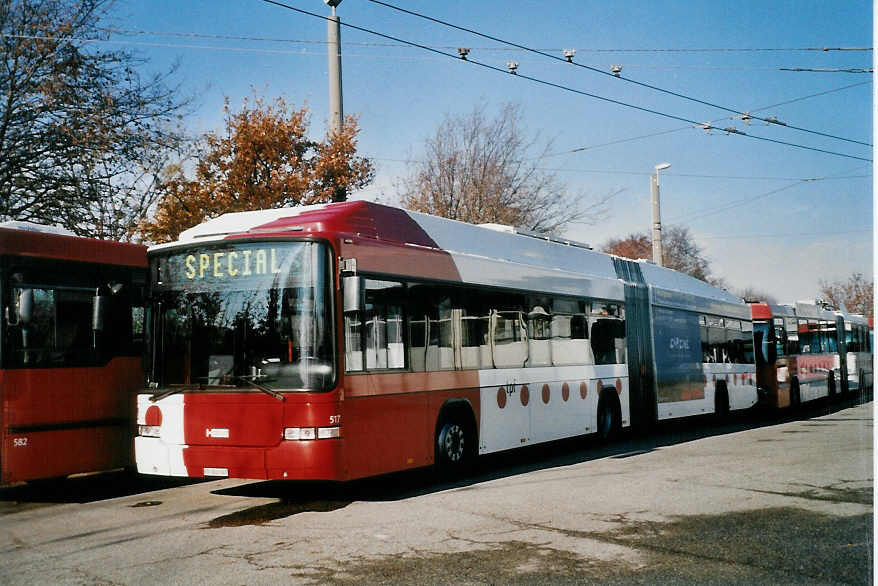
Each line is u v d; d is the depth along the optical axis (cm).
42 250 1015
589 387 1492
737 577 612
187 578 627
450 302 1132
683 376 1884
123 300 1096
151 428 966
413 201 2972
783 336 2602
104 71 1886
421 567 647
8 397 967
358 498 989
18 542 780
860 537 736
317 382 899
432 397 1070
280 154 1923
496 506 905
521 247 1367
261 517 875
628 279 1723
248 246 952
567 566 646
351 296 906
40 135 1817
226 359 939
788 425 2039
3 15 1731
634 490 995
